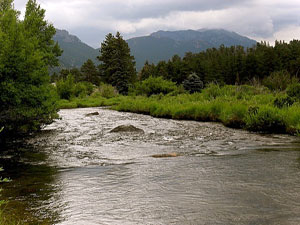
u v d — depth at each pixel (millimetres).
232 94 22516
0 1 17328
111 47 71750
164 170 6191
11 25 11695
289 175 5449
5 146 9930
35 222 3812
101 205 4355
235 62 82625
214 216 3787
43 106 12234
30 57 11438
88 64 92688
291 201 4184
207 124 14898
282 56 82188
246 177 5422
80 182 5625
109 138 11266
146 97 31953
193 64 85562
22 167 7027
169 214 3912
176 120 17188
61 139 11250
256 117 12312
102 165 7051
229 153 7887
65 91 42219
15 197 4824
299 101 14352
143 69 99625
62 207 4336
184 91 31391
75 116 20672
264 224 3512
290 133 11203
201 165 6512
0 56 10797
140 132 12539
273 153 7594
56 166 7098
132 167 6633
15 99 10914
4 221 3830
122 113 23047
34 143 10477
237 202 4215
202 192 4699
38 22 19469
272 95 18578
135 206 4250
